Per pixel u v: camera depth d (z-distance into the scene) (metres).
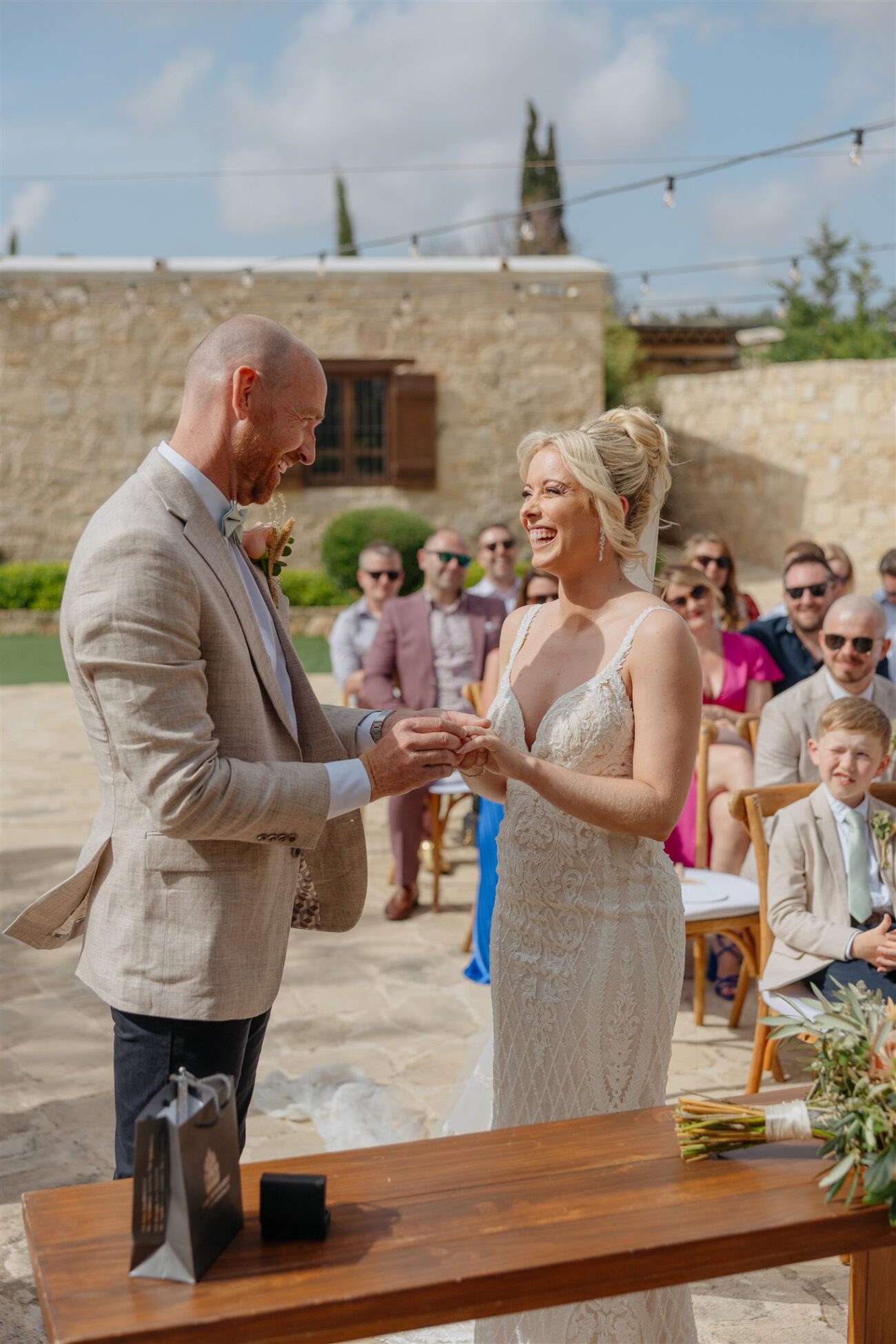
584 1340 2.16
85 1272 1.50
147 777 2.05
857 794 3.58
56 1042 4.27
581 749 2.27
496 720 2.44
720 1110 1.79
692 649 2.26
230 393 2.21
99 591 2.07
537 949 2.33
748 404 18.44
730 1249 1.59
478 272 16.73
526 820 2.35
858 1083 1.71
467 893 6.08
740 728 5.00
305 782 2.14
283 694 2.45
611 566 2.37
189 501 2.17
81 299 16.30
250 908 2.21
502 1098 2.42
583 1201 1.68
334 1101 3.69
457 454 17.05
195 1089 1.57
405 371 16.81
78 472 16.66
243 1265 1.51
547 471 2.30
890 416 17.08
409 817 5.58
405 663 5.89
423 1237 1.58
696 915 3.97
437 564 5.83
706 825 4.86
